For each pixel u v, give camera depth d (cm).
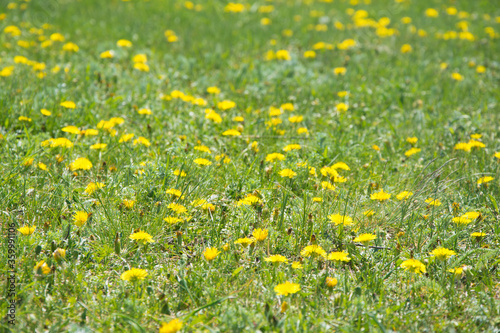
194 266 338
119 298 302
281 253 360
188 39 962
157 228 365
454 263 335
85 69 712
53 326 273
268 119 595
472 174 447
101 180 442
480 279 335
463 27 1081
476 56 918
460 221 373
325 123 599
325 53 921
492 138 541
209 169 442
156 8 1211
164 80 707
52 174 429
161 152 498
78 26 1011
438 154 519
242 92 693
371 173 480
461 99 701
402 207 393
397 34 1057
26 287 297
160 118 582
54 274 310
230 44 944
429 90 733
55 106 569
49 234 342
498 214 410
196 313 294
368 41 1011
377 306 300
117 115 586
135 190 409
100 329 275
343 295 304
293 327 273
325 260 344
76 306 294
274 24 1119
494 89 728
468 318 298
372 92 707
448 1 1421
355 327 287
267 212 391
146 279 315
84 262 333
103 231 361
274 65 793
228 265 336
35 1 1150
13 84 601
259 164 479
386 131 584
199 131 550
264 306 300
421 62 862
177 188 410
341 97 679
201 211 392
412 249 370
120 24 1035
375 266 338
